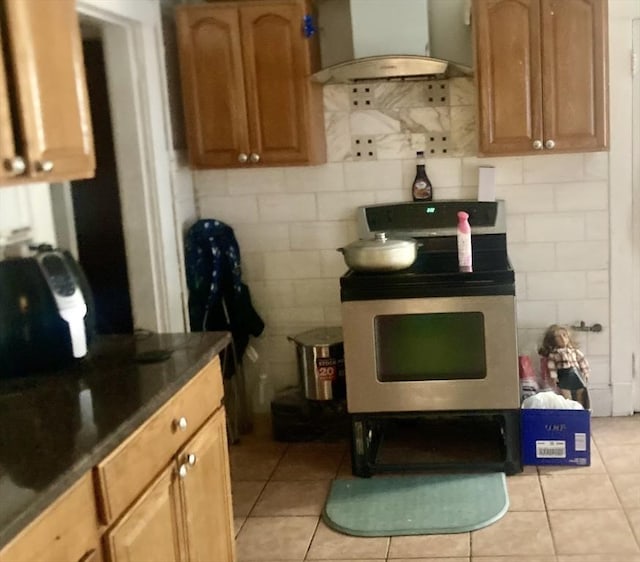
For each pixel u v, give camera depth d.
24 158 1.95
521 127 3.53
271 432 4.08
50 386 2.14
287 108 3.64
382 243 3.38
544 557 2.79
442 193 3.93
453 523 3.04
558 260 3.91
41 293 2.20
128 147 3.58
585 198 3.85
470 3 3.63
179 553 2.13
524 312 3.98
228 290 3.99
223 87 3.66
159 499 2.01
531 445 3.45
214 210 4.09
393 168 3.93
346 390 3.60
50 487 1.52
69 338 2.24
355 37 3.65
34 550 1.49
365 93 3.89
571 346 3.77
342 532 3.05
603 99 3.48
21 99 1.92
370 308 3.34
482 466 3.44
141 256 3.67
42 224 2.78
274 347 4.18
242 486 3.49
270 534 3.08
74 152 2.16
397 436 3.89
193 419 2.28
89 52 3.71
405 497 3.27
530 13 3.46
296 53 3.60
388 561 2.84
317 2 3.86
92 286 3.90
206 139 3.71
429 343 3.37
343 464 3.65
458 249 3.65
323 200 4.01
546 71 3.48
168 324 3.73
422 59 3.40
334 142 3.96
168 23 3.83
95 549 1.72
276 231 4.07
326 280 4.08
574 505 3.13
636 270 3.89
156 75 3.62
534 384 3.69
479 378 3.35
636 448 3.60
